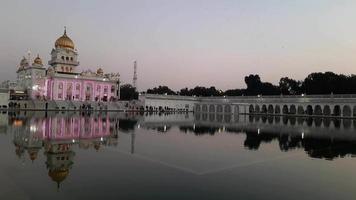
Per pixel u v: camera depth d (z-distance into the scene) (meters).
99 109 112.25
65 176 14.81
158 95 127.38
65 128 36.97
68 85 117.06
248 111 114.62
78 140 27.25
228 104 113.88
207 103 123.94
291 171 17.25
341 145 28.30
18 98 109.69
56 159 18.67
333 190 13.59
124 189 12.95
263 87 139.62
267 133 39.12
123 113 93.06
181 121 62.22
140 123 52.09
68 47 124.44
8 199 11.37
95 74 126.12
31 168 16.23
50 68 115.81
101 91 127.12
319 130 44.22
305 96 99.38
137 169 16.77
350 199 12.38
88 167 16.86
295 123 60.66
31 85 114.44
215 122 60.97
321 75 112.38
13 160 18.09
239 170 17.23
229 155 22.19
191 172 16.44
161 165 18.00
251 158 21.12
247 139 32.44
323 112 95.19
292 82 132.38
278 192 13.17
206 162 19.34
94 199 11.59
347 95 88.75
